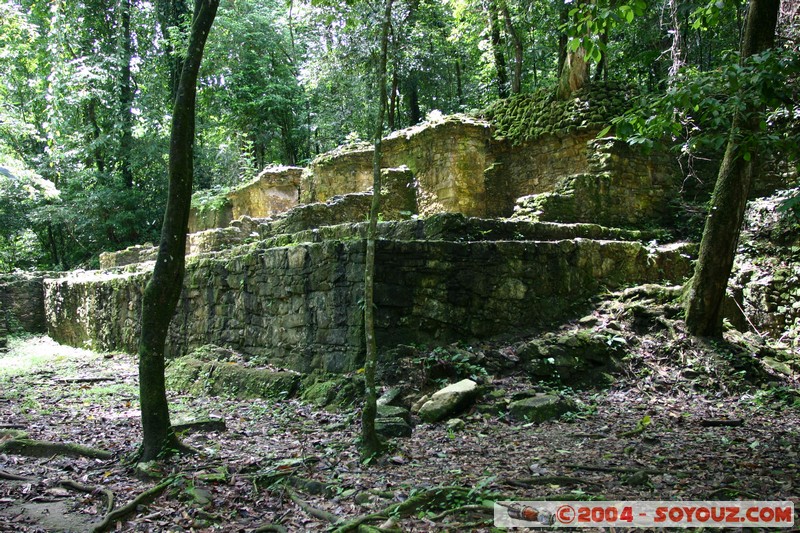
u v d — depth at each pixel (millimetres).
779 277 10781
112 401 9625
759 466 5242
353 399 7785
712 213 8766
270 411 8109
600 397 7957
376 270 8383
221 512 4586
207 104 23047
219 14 21688
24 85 22766
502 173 14039
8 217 25516
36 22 20219
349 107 19484
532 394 7504
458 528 4039
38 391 10617
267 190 17422
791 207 5867
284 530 4137
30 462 6180
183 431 6805
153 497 4891
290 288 9688
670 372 8547
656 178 12484
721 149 13078
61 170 23719
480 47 18297
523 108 13992
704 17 8883
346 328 8641
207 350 11172
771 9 7871
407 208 14000
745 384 8227
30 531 4328
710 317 8914
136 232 24375
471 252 9016
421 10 15125
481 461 5562
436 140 13648
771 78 5688
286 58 23688
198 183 24297
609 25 6711
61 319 19156
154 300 5859
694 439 6227
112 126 23906
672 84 6766
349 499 4703
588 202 11555
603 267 10266
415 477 5109
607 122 12148
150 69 23016
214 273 11820
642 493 4609
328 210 12289
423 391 7703
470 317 8945
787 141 6367
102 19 23172
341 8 7512
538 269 9539
